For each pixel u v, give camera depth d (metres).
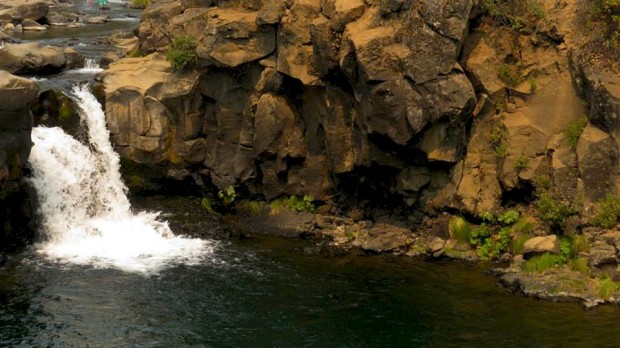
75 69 39.41
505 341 24.45
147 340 24.27
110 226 32.41
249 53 33.12
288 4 32.47
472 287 28.08
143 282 27.91
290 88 33.12
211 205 34.78
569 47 30.47
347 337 24.72
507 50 31.31
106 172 34.41
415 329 25.22
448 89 29.53
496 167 31.25
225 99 34.25
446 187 31.22
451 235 30.91
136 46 39.84
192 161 34.75
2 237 30.12
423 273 29.22
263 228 32.91
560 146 30.16
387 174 31.98
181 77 34.38
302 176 33.41
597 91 29.02
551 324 25.42
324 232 32.34
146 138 34.56
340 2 30.92
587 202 29.14
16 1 53.84
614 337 24.53
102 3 60.97
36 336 24.27
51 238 31.19
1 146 29.03
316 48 31.11
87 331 24.64
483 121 31.33
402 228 31.94
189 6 36.50
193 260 29.81
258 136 33.19
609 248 27.48
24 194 31.05
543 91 30.83
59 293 26.86
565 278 27.55
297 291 27.64
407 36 29.61
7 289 26.98
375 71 29.45
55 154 32.78
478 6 30.92
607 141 29.02
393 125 29.91
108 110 34.78
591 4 30.45
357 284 28.27
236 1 35.19
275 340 24.47
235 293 27.33
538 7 31.06
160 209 34.00
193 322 25.38
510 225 30.66
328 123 32.09
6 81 28.78
